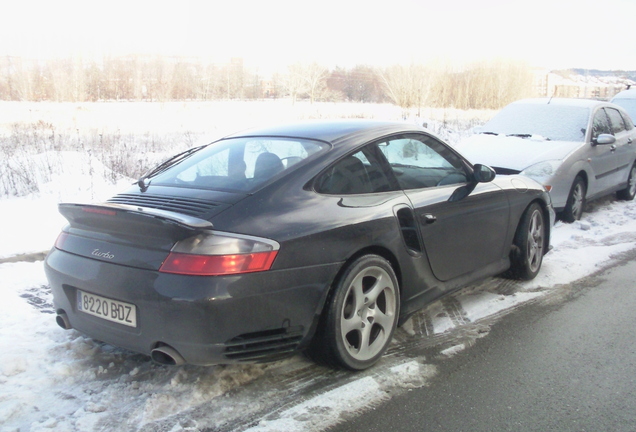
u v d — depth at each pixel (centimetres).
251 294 296
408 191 399
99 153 1158
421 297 405
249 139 418
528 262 529
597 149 859
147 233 306
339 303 333
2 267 556
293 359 370
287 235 312
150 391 325
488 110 3328
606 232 748
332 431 291
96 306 324
